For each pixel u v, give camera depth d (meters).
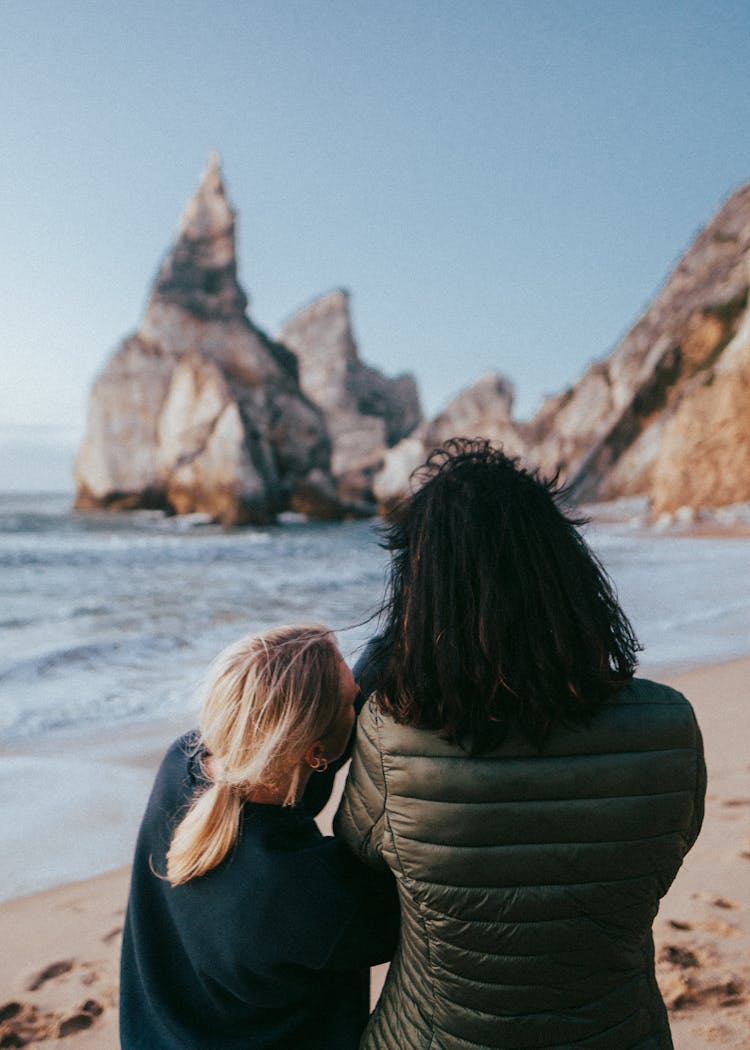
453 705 0.94
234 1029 1.18
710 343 44.12
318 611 10.70
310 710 1.11
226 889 1.11
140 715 5.45
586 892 0.95
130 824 3.58
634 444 45.19
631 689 1.01
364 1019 1.26
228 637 8.53
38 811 3.68
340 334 86.50
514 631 0.94
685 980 2.19
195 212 54.56
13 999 2.24
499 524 0.98
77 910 2.79
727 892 2.70
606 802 0.95
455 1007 1.00
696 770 1.02
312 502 54.97
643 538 25.06
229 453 45.94
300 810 1.23
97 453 52.66
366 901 1.12
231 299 54.22
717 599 10.71
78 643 7.47
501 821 0.94
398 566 1.06
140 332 52.97
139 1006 1.26
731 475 35.81
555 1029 0.98
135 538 30.16
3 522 40.53
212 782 1.17
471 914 0.96
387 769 1.00
